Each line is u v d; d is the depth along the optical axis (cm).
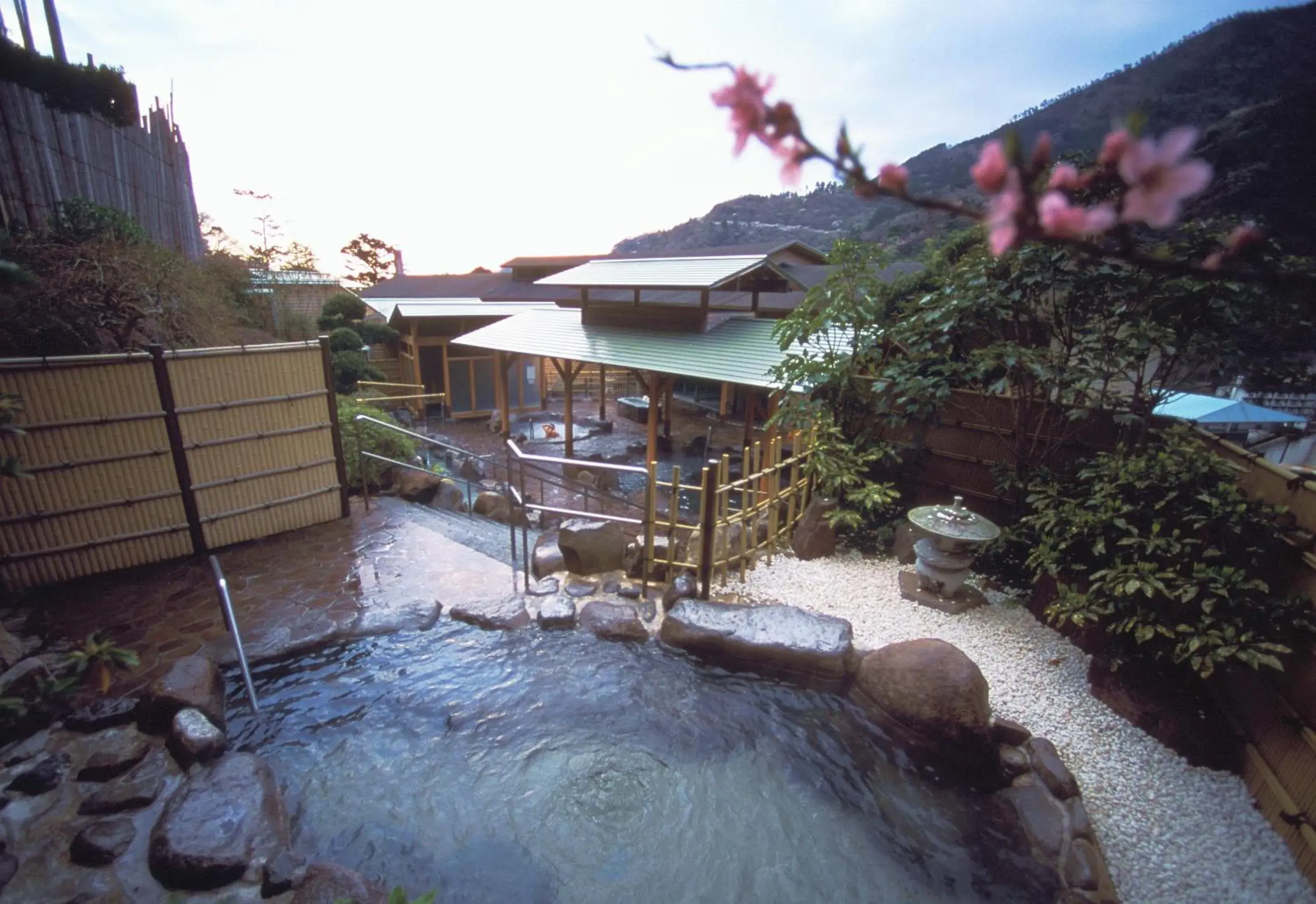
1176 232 299
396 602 557
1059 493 538
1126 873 322
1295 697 338
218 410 627
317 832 344
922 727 409
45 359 522
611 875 327
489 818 356
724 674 476
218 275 1196
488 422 1872
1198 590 371
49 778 352
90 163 878
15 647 454
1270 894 305
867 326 661
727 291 1550
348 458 911
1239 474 418
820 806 367
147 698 399
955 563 523
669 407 1628
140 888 303
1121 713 416
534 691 456
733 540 580
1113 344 515
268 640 493
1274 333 446
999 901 312
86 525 568
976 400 639
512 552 600
